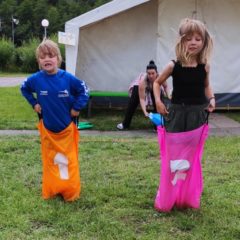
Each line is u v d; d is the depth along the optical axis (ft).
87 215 10.96
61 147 11.63
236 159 16.17
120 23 27.48
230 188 12.96
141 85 20.83
